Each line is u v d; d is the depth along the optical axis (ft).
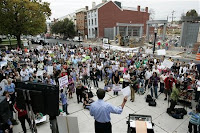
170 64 32.32
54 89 8.49
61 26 177.68
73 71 32.65
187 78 29.17
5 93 19.40
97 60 43.47
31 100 8.66
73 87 29.48
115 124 20.25
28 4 77.15
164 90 27.32
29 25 83.56
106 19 160.76
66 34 183.21
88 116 22.41
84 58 48.21
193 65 37.37
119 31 148.87
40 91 8.43
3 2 76.48
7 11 78.48
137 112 23.29
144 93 30.66
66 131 9.04
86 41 158.40
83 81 36.11
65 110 22.39
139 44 111.34
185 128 19.40
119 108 9.23
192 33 89.04
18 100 8.96
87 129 19.36
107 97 28.71
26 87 8.79
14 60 44.86
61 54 58.95
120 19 167.63
